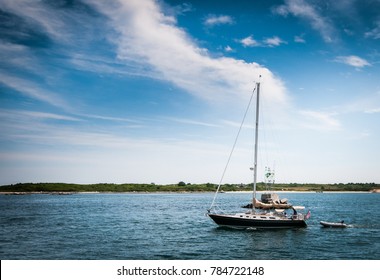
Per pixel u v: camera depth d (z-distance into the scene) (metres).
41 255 34.00
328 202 141.50
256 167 47.38
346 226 53.22
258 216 47.69
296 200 162.50
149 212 85.12
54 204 119.19
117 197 195.50
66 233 48.12
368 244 39.69
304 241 41.28
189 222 62.72
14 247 37.81
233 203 131.88
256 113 47.53
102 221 64.06
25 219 67.00
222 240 41.97
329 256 33.91
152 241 41.53
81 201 143.38
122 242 40.88
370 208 101.88
